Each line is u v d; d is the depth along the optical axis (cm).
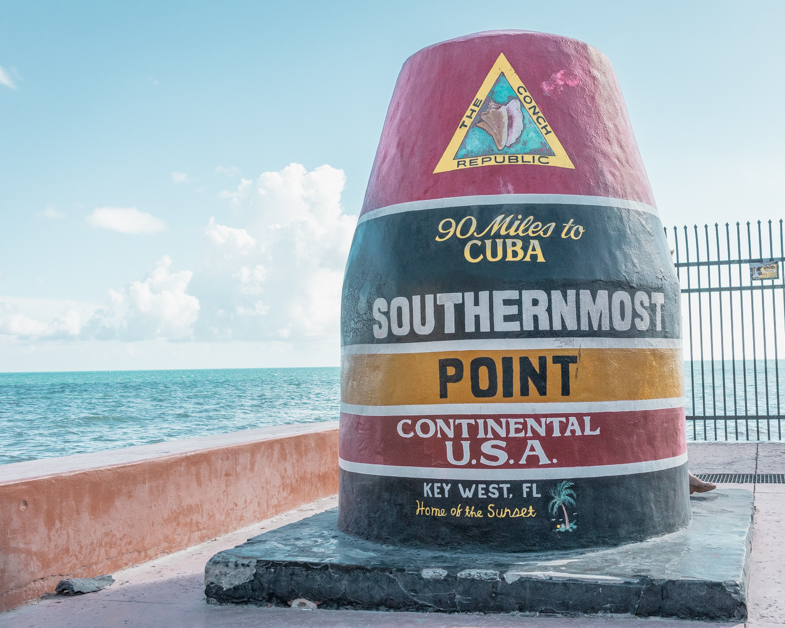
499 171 431
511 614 359
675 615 342
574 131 446
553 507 401
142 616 380
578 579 352
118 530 474
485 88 450
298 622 363
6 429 2591
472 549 405
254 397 5353
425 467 418
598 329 414
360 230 488
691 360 1142
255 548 421
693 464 884
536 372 404
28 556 410
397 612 373
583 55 472
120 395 5884
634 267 434
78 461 527
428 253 429
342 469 473
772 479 768
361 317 457
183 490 535
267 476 638
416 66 483
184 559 504
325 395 5644
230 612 385
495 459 404
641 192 465
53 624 370
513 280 409
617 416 414
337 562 387
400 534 423
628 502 414
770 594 380
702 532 438
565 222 422
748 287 1098
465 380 409
